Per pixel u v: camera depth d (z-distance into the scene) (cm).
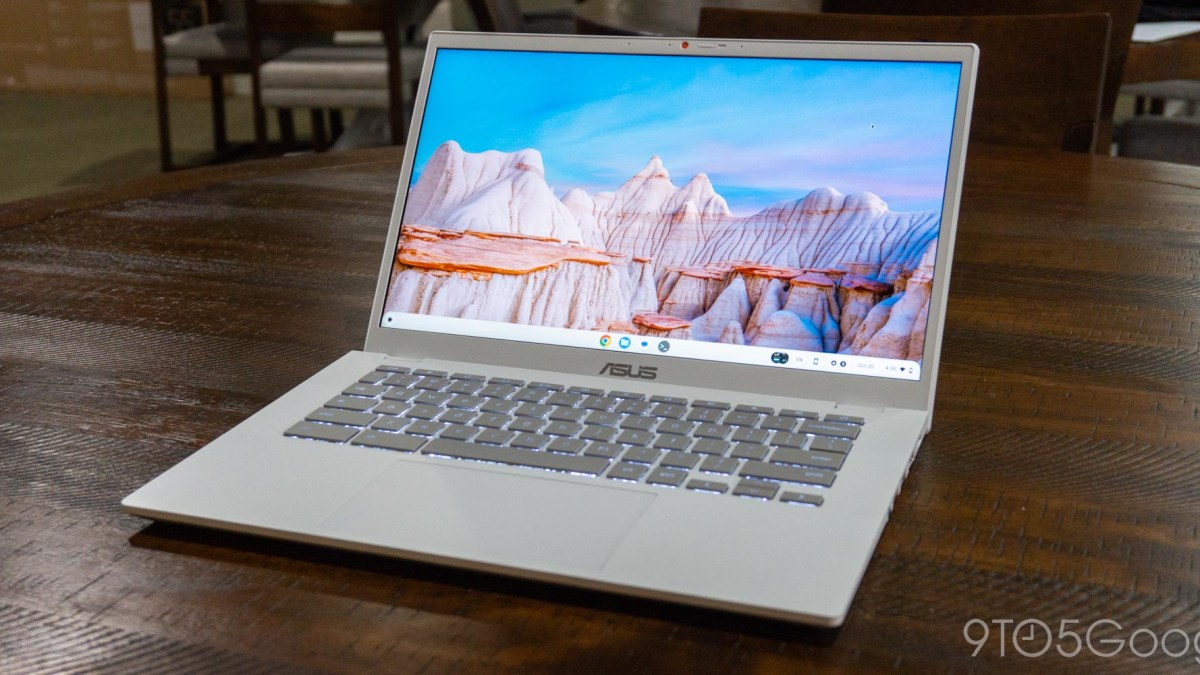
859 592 50
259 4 379
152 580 52
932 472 62
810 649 46
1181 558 53
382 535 52
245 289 95
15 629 48
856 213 71
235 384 75
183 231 112
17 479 61
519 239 76
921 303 68
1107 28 143
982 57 150
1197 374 76
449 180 79
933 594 50
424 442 62
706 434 62
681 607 49
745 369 70
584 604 49
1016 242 106
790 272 71
